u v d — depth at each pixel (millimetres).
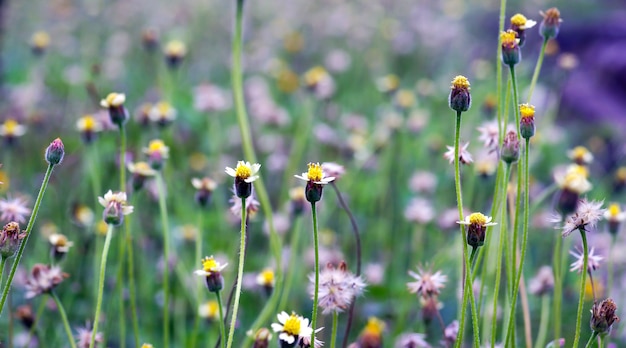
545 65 2061
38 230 1113
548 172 1535
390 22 2352
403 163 1379
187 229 1048
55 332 962
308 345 764
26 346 871
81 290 1020
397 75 2176
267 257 1057
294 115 1676
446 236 1119
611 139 1793
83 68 1730
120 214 775
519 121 769
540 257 1106
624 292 966
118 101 843
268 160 1391
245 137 950
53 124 1536
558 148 1687
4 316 966
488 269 877
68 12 2254
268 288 893
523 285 834
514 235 787
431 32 2312
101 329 940
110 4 2383
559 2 3031
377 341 845
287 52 2166
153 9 2447
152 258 1088
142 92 1771
